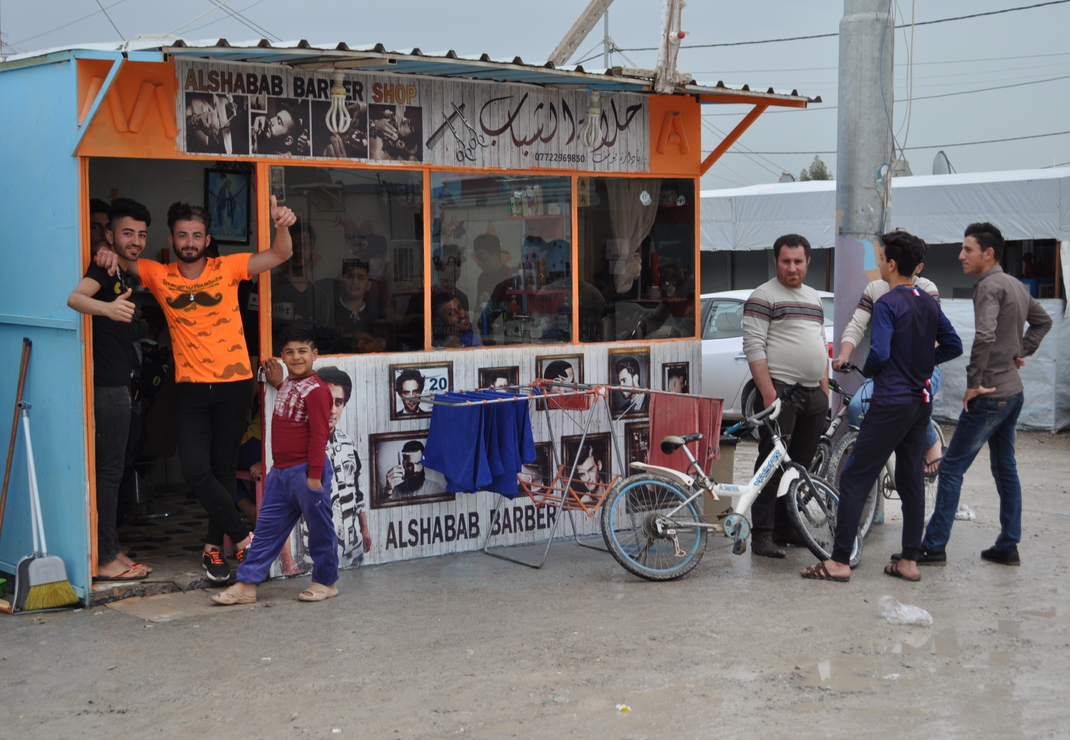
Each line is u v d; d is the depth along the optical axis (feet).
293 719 13.48
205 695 14.29
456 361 21.81
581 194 23.63
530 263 23.02
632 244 24.47
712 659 15.66
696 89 22.66
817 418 21.97
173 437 23.82
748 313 21.58
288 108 19.63
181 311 18.52
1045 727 13.23
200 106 18.66
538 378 22.91
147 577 19.17
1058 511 26.40
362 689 14.49
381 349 21.09
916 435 19.94
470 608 18.24
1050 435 39.68
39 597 17.84
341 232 20.47
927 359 19.58
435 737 12.95
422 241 21.48
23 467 19.08
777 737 12.92
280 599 18.79
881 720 13.43
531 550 22.40
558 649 16.10
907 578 20.12
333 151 20.22
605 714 13.62
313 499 18.08
